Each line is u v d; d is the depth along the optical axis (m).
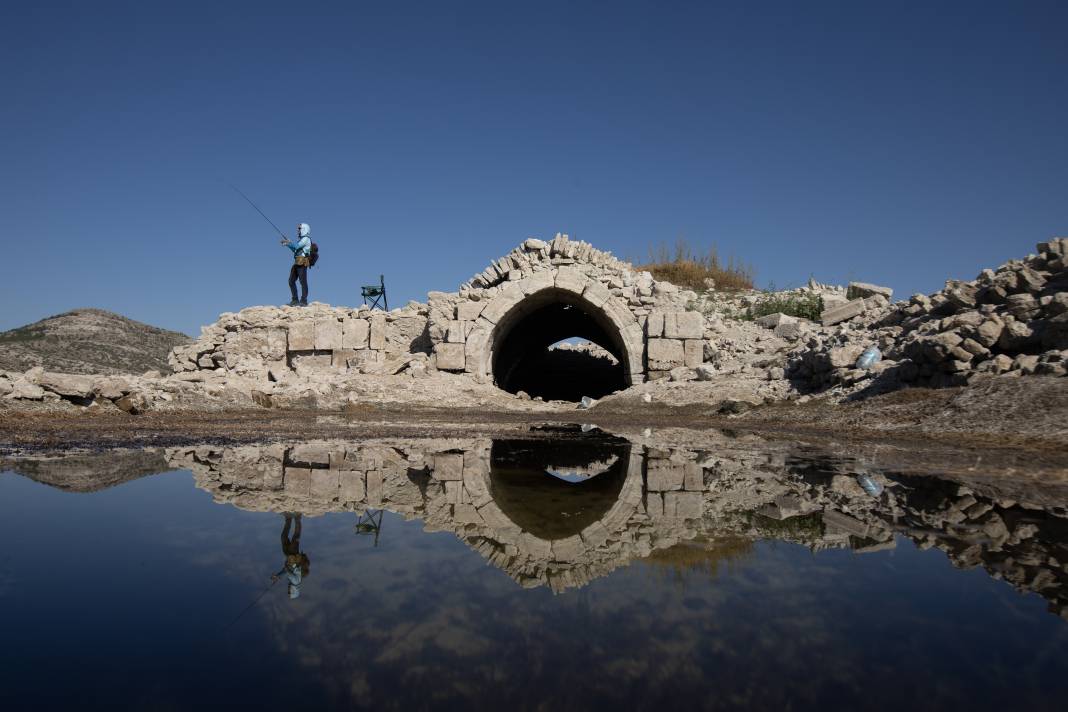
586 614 2.48
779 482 5.77
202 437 8.77
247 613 2.47
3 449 7.32
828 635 2.29
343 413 14.10
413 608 2.54
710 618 2.47
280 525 3.94
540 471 6.39
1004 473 6.27
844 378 13.62
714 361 18.64
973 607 2.59
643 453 7.87
